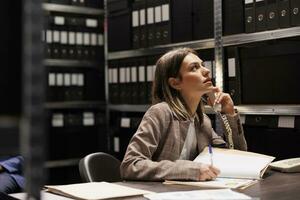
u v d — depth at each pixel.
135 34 3.34
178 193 1.15
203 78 1.68
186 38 2.93
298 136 2.31
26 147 0.54
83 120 3.68
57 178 3.60
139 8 3.29
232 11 2.66
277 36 2.41
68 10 3.59
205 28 2.81
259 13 2.50
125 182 1.44
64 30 3.56
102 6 3.77
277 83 2.42
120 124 3.47
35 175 0.55
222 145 1.83
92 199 1.13
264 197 1.15
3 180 2.35
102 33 3.77
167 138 1.64
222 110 1.90
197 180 1.39
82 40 3.65
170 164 1.44
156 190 1.28
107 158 1.90
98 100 3.79
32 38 0.53
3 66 0.55
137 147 1.55
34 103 0.53
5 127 0.54
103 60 3.77
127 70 3.44
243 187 1.29
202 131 1.80
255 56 2.53
